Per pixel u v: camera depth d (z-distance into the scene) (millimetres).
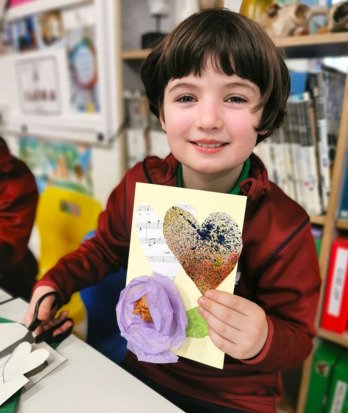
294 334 386
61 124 1401
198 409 453
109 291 604
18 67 1546
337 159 668
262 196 419
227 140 325
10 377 344
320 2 678
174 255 348
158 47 369
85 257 513
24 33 1453
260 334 331
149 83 389
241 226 329
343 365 767
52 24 1302
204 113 313
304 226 411
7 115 1718
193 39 312
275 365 359
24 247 688
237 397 455
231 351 327
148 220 358
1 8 1522
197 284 341
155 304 331
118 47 922
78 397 336
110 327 617
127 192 506
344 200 710
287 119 727
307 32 688
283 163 762
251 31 322
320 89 678
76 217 877
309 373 800
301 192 754
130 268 361
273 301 415
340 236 770
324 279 733
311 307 412
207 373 460
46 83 1420
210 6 402
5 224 658
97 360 387
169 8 909
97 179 1330
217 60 303
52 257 963
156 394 344
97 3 1080
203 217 340
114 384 354
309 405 815
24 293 793
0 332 420
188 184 430
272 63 328
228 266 334
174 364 474
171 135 347
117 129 1191
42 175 1609
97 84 1192
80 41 1205
